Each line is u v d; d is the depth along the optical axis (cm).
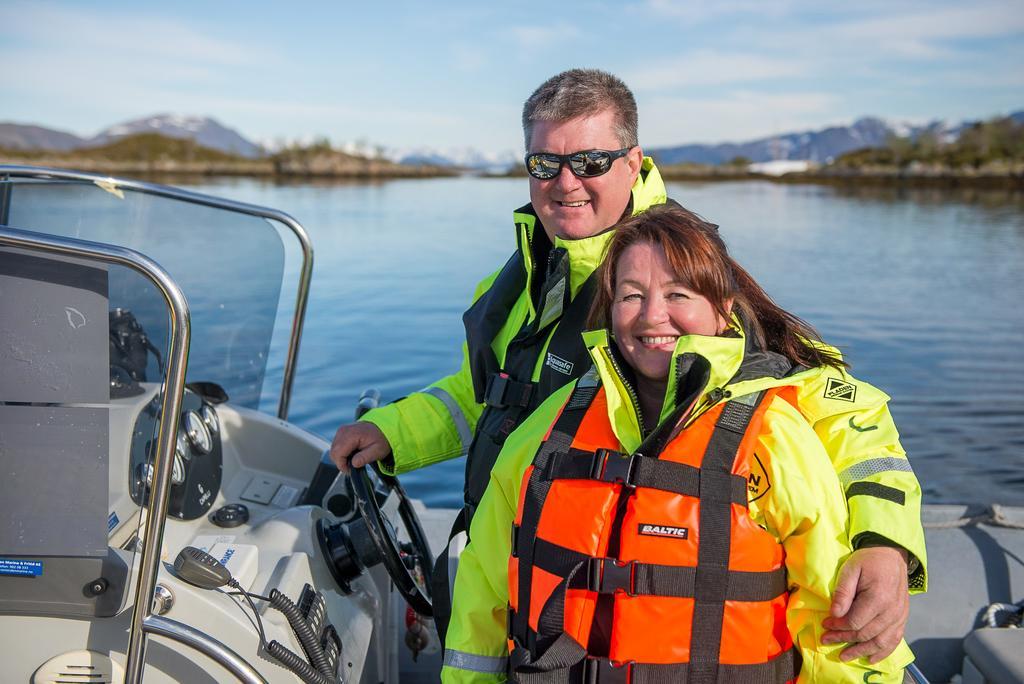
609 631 114
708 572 109
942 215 2800
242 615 144
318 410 622
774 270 1454
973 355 846
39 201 191
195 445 187
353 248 1672
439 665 231
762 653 111
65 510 133
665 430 115
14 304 129
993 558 238
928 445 582
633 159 162
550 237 166
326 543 182
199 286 209
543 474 122
